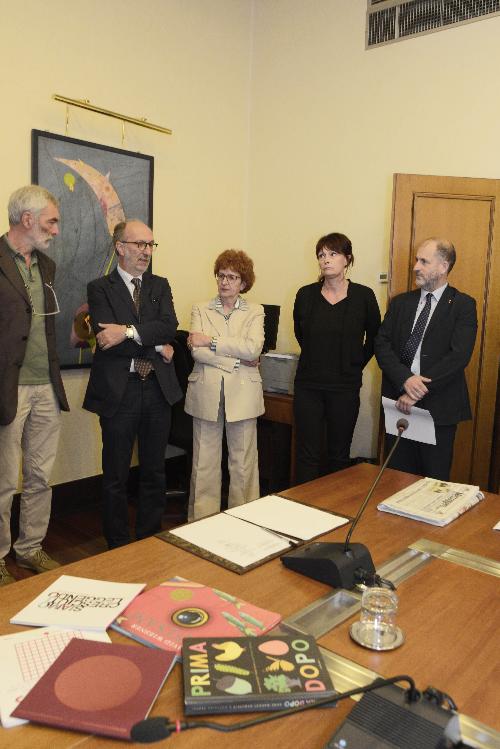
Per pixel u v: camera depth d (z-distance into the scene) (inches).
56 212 91.7
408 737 29.6
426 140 136.2
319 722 32.1
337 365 114.4
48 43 117.2
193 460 117.9
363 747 29.0
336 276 114.0
